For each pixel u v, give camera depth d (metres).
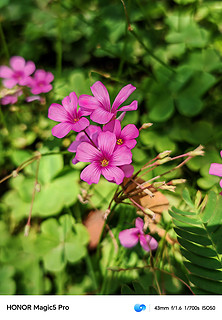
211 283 0.23
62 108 0.24
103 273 0.27
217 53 0.32
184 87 0.31
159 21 0.35
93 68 0.34
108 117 0.23
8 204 0.28
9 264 0.26
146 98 0.31
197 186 0.29
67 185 0.28
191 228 0.24
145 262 0.27
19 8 0.36
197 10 0.35
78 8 0.36
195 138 0.30
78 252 0.26
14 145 0.31
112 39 0.34
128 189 0.26
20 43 0.35
